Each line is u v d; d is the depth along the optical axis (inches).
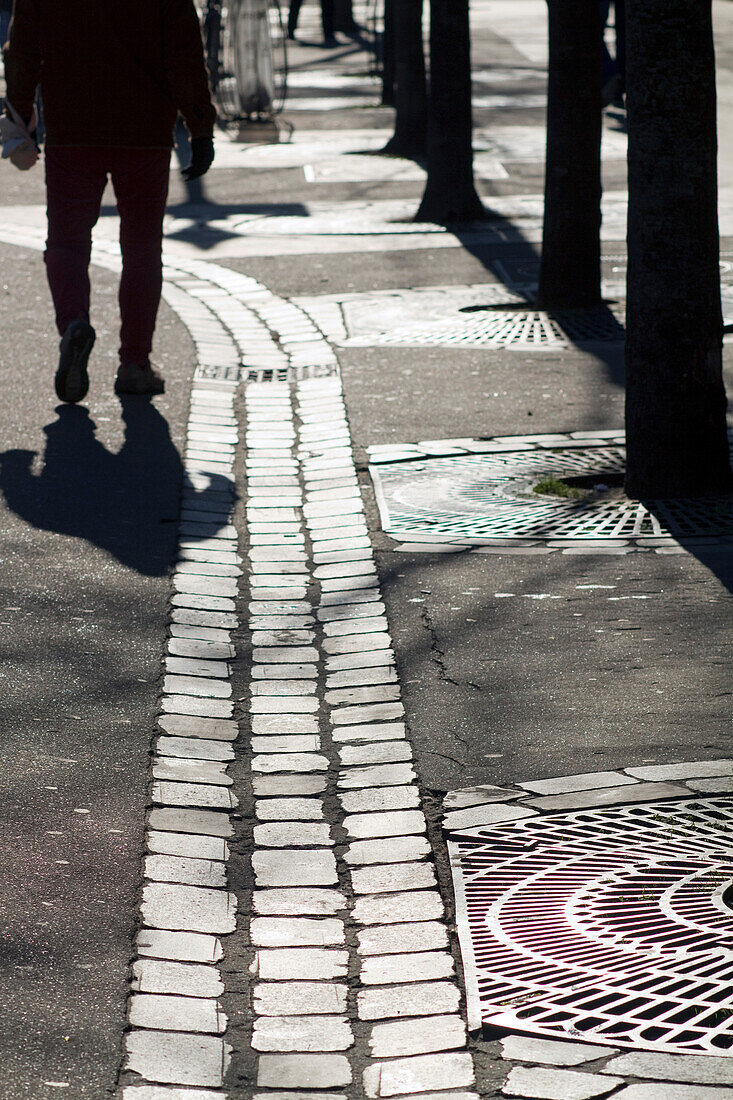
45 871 150.7
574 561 246.7
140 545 258.8
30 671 201.6
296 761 179.5
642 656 205.2
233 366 401.4
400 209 656.4
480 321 448.1
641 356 281.3
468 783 171.9
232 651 214.5
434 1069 120.4
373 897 148.8
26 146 348.5
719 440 284.2
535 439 327.9
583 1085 117.6
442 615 225.1
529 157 796.0
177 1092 117.1
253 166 789.9
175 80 339.3
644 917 143.4
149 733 185.2
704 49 268.1
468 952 137.9
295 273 528.1
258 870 153.9
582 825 161.3
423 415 349.7
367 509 283.0
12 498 280.8
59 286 344.2
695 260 276.4
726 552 248.2
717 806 163.8
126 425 338.0
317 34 1708.9
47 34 335.0
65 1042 123.0
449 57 607.5
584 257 458.9
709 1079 118.1
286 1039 124.9
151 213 350.6
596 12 443.5
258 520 278.1
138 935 140.0
